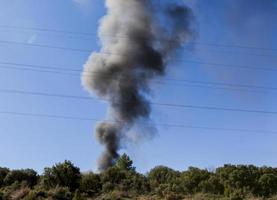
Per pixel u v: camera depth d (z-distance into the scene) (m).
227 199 73.81
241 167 90.94
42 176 81.94
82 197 68.69
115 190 78.75
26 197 65.81
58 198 67.69
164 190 82.38
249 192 83.81
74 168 82.50
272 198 80.06
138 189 82.38
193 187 87.00
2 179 81.38
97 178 84.06
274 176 87.56
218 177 90.06
